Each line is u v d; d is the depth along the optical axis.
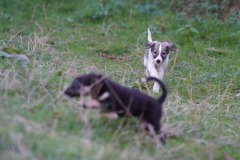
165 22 27.09
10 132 10.41
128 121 11.93
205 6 28.20
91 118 11.80
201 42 24.89
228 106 16.31
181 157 11.75
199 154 12.06
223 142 13.05
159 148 11.44
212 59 23.02
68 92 11.83
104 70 19.19
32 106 11.90
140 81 18.17
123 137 11.60
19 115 11.23
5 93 12.12
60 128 11.19
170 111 14.33
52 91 13.03
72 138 10.71
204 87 18.95
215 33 25.91
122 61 22.47
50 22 26.50
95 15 27.39
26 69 14.41
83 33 25.52
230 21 26.88
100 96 11.89
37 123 11.03
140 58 22.33
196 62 22.67
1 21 26.23
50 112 11.80
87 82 11.93
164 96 12.21
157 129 11.84
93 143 10.69
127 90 12.02
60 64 18.02
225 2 28.36
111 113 11.68
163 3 29.28
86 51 23.03
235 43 25.14
